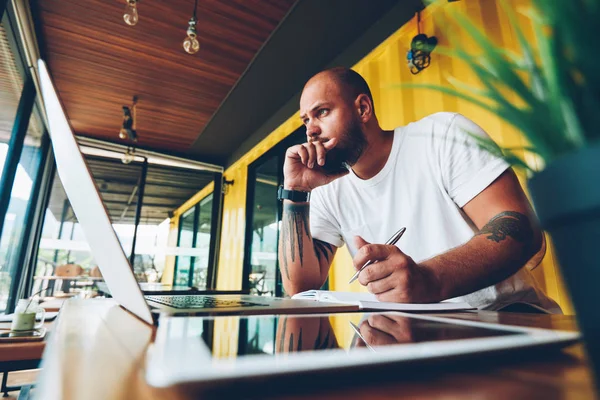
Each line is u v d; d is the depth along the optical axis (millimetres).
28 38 2629
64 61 3070
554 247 169
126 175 5777
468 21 203
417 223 1152
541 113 173
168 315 433
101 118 4125
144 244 4980
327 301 693
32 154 3434
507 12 200
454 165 1034
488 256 678
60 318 398
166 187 6480
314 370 171
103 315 431
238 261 4398
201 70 3201
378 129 1293
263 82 3357
